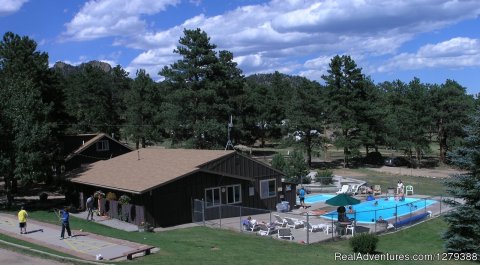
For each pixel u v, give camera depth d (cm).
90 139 5519
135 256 1919
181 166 3269
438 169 7006
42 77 4962
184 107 6575
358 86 7319
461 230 2395
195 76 6638
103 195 3378
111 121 8938
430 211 3516
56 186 5197
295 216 3209
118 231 2648
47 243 2147
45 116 4088
